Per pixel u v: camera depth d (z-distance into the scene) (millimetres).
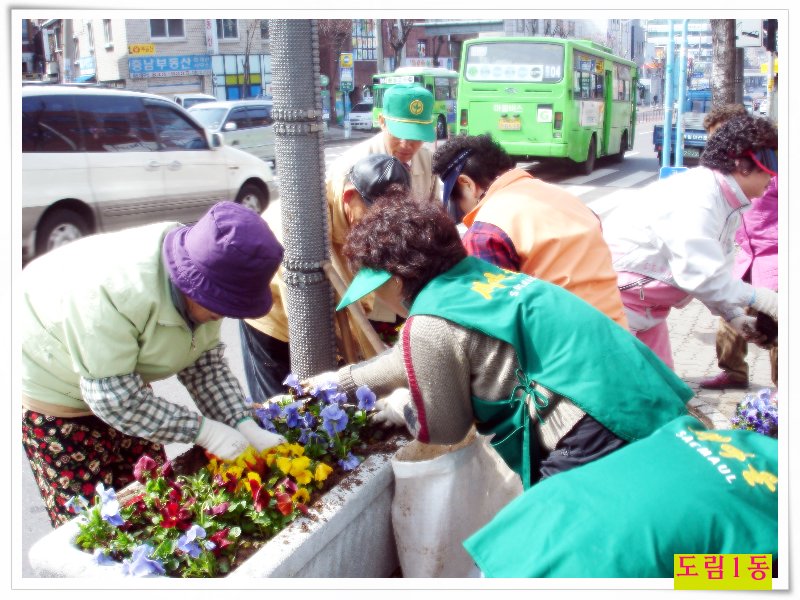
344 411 2369
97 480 2322
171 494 2010
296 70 2643
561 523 1546
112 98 8555
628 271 3193
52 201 7859
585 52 16578
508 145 16234
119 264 1983
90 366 1966
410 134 3342
